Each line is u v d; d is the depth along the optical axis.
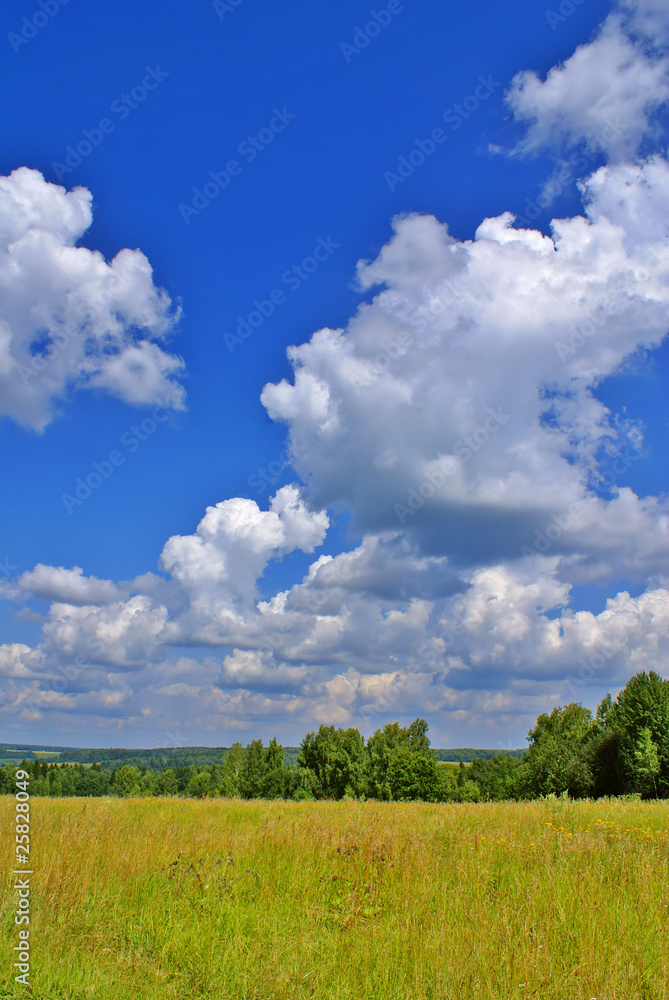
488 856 8.23
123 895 6.70
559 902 6.16
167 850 8.38
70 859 7.31
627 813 13.43
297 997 4.52
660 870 7.28
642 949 5.20
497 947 5.13
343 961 5.17
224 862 8.03
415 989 4.58
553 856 8.29
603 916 5.86
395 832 9.20
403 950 5.29
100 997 4.50
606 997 4.36
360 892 6.90
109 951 5.25
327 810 15.50
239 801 20.69
